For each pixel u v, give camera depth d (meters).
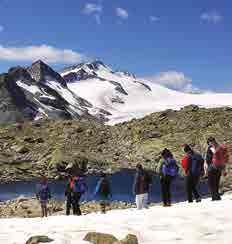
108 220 15.31
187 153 20.92
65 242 11.77
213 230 12.55
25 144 108.19
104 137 118.06
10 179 77.75
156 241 11.78
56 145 107.94
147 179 22.28
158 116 124.38
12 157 96.81
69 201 24.88
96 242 11.70
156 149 103.44
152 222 14.14
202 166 20.73
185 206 18.06
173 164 21.34
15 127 122.69
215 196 19.61
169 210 16.61
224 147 19.48
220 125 110.56
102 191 24.41
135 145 110.56
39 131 120.94
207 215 14.59
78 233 12.91
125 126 125.25
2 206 43.81
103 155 103.50
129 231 12.95
